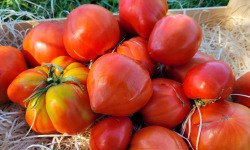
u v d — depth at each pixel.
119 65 0.22
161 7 0.29
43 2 0.45
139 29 0.30
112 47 0.29
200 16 0.40
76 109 0.24
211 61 0.25
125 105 0.22
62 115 0.23
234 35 0.41
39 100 0.25
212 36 0.40
